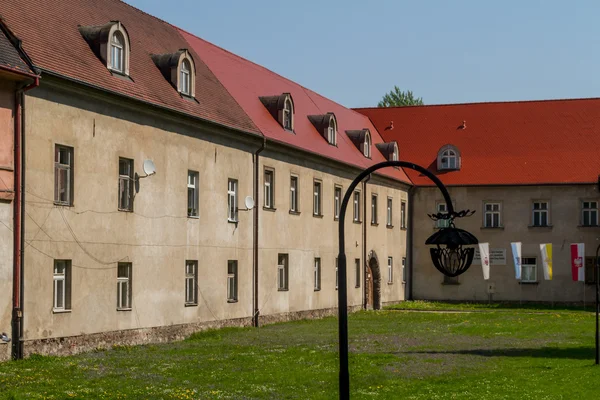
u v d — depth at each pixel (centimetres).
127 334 3200
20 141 2666
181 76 3728
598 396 2233
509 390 2322
